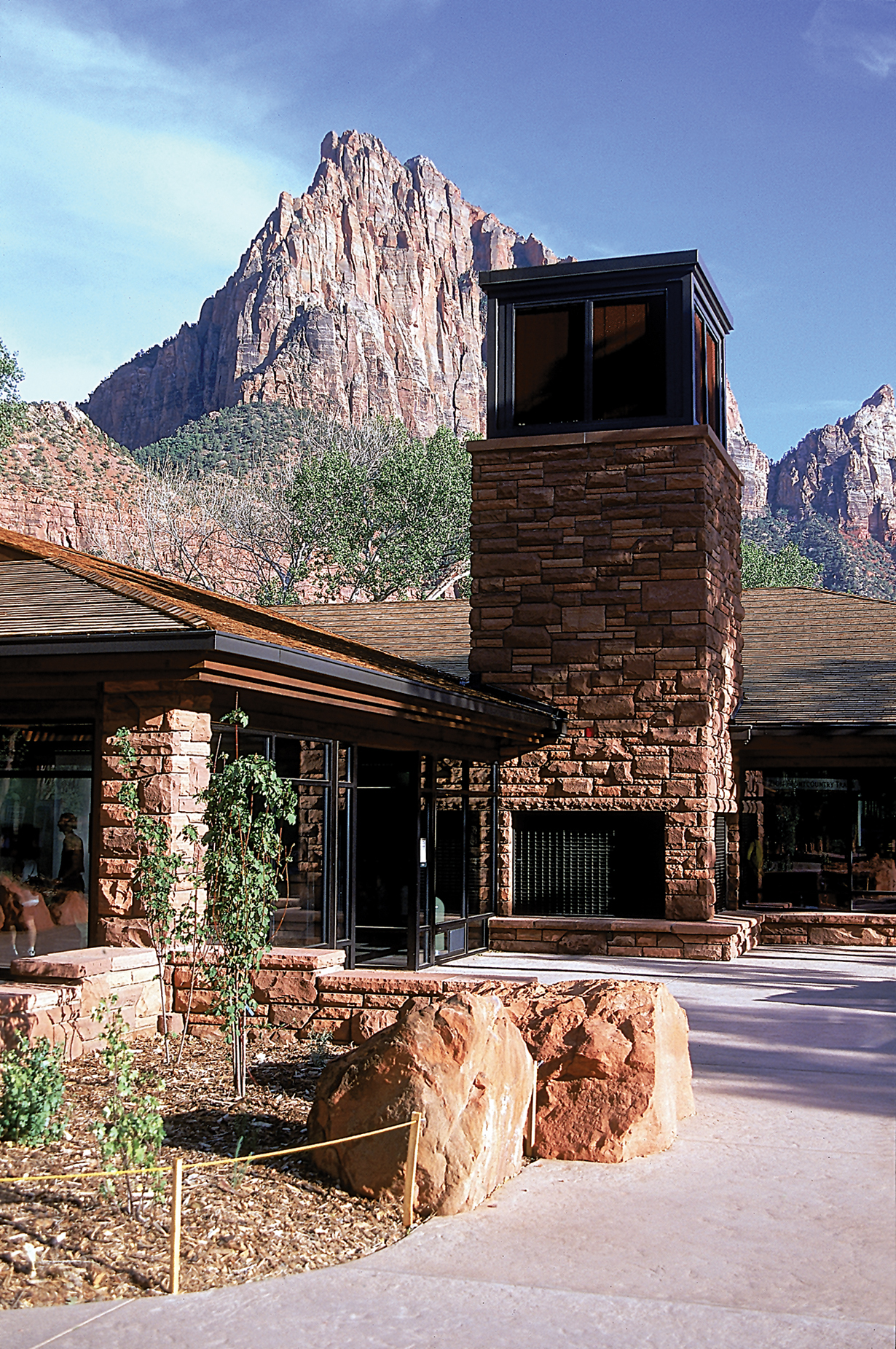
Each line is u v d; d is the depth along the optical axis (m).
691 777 17.08
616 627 17.61
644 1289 5.20
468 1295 5.13
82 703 10.85
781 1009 12.29
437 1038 6.58
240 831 8.72
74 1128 7.34
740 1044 10.50
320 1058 9.22
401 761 14.77
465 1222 6.08
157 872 9.23
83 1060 9.10
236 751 11.66
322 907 13.30
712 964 15.88
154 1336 4.72
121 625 10.38
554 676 17.80
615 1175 6.89
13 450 86.56
